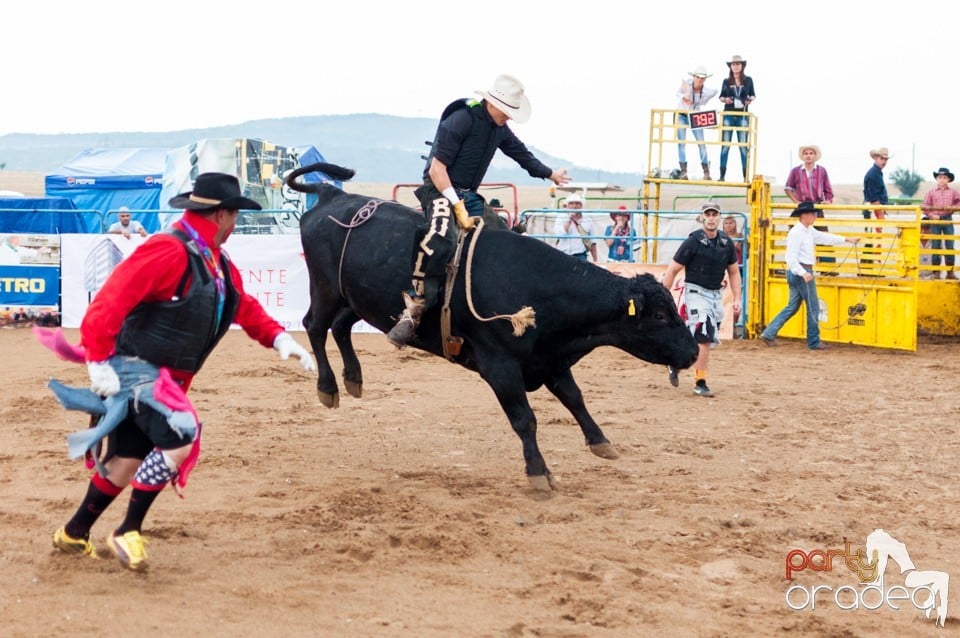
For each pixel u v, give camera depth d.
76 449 4.83
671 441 8.79
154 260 4.89
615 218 17.78
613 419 9.70
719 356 14.17
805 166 16.75
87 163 25.28
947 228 16.97
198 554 5.59
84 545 5.38
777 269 15.92
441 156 7.34
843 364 13.56
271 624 4.71
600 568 5.65
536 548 5.92
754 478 7.69
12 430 8.63
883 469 8.07
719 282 10.90
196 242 5.07
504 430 9.05
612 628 4.89
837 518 6.73
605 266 15.95
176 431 4.94
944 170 16.98
